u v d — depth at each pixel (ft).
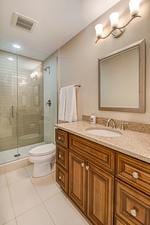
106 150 3.21
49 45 7.52
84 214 4.08
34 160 6.16
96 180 3.54
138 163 2.53
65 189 4.98
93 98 5.82
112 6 4.70
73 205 4.79
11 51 8.36
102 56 5.25
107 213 3.21
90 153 3.72
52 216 4.32
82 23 5.64
